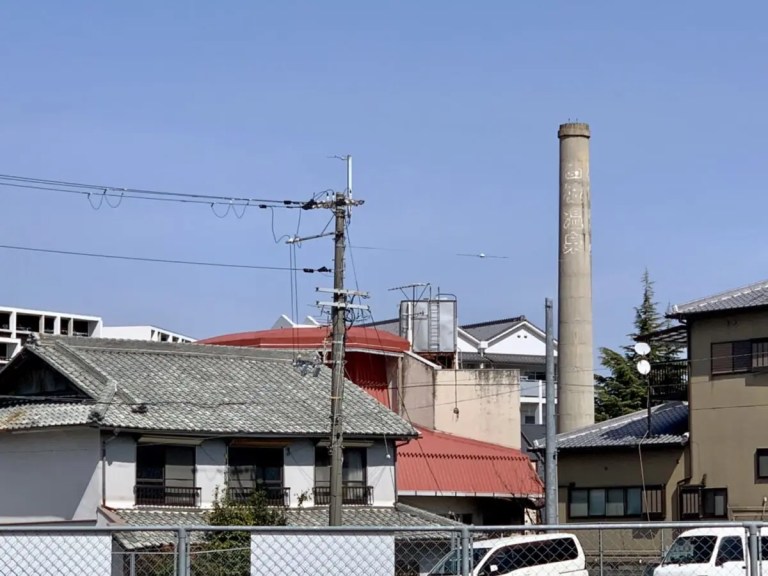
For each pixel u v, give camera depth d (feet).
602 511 152.25
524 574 78.74
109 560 43.80
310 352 152.46
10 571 43.83
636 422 159.33
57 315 330.34
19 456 128.36
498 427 183.32
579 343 201.87
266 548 44.50
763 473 140.56
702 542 85.15
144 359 139.23
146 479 124.88
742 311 144.05
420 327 197.77
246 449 132.16
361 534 44.83
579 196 206.90
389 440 141.49
